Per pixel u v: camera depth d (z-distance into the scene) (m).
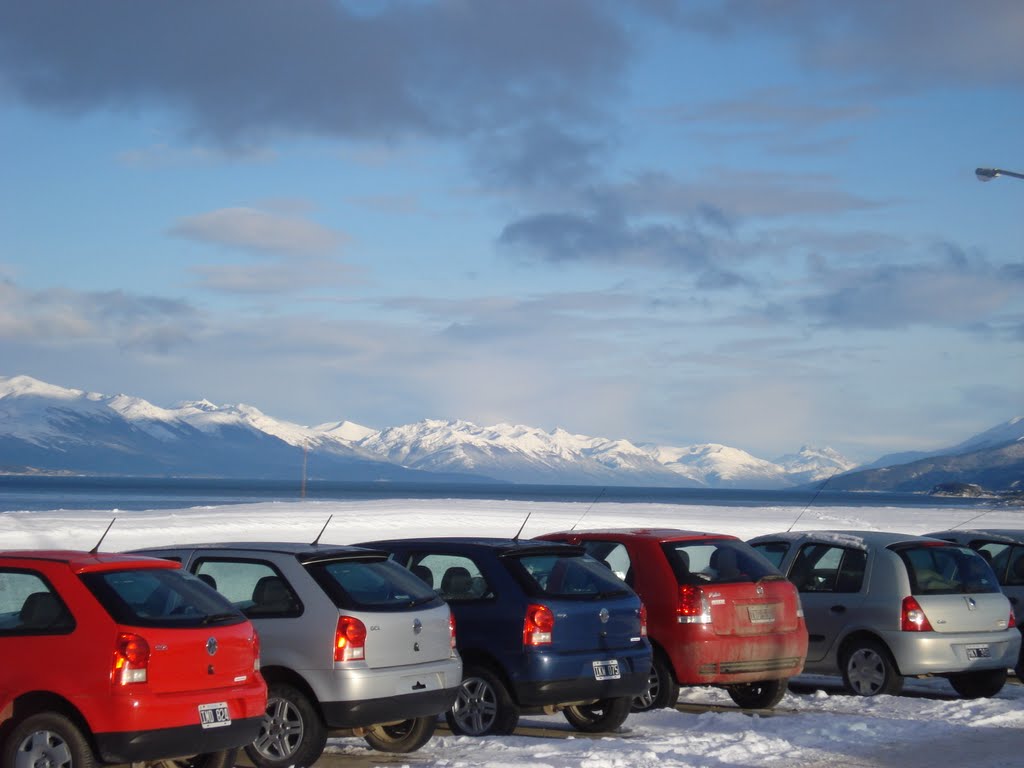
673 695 11.35
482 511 55.56
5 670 7.41
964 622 12.53
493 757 9.11
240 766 9.27
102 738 7.20
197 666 7.61
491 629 10.05
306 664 8.76
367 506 56.66
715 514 62.19
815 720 10.98
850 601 12.80
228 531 35.28
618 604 10.42
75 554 7.86
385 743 9.73
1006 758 9.27
